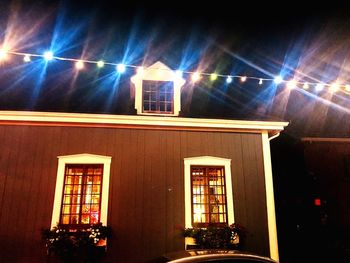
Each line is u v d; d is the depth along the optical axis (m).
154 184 9.34
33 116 8.94
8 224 8.38
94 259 8.45
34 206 8.61
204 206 9.52
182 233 9.08
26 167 8.84
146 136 9.71
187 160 9.66
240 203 9.60
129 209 9.02
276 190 15.10
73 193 9.02
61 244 8.03
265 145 10.25
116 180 9.17
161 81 10.42
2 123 9.02
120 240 8.75
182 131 9.95
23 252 8.27
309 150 15.30
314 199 14.66
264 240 9.41
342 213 14.52
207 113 10.20
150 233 8.95
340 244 13.19
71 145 9.21
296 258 12.52
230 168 9.84
